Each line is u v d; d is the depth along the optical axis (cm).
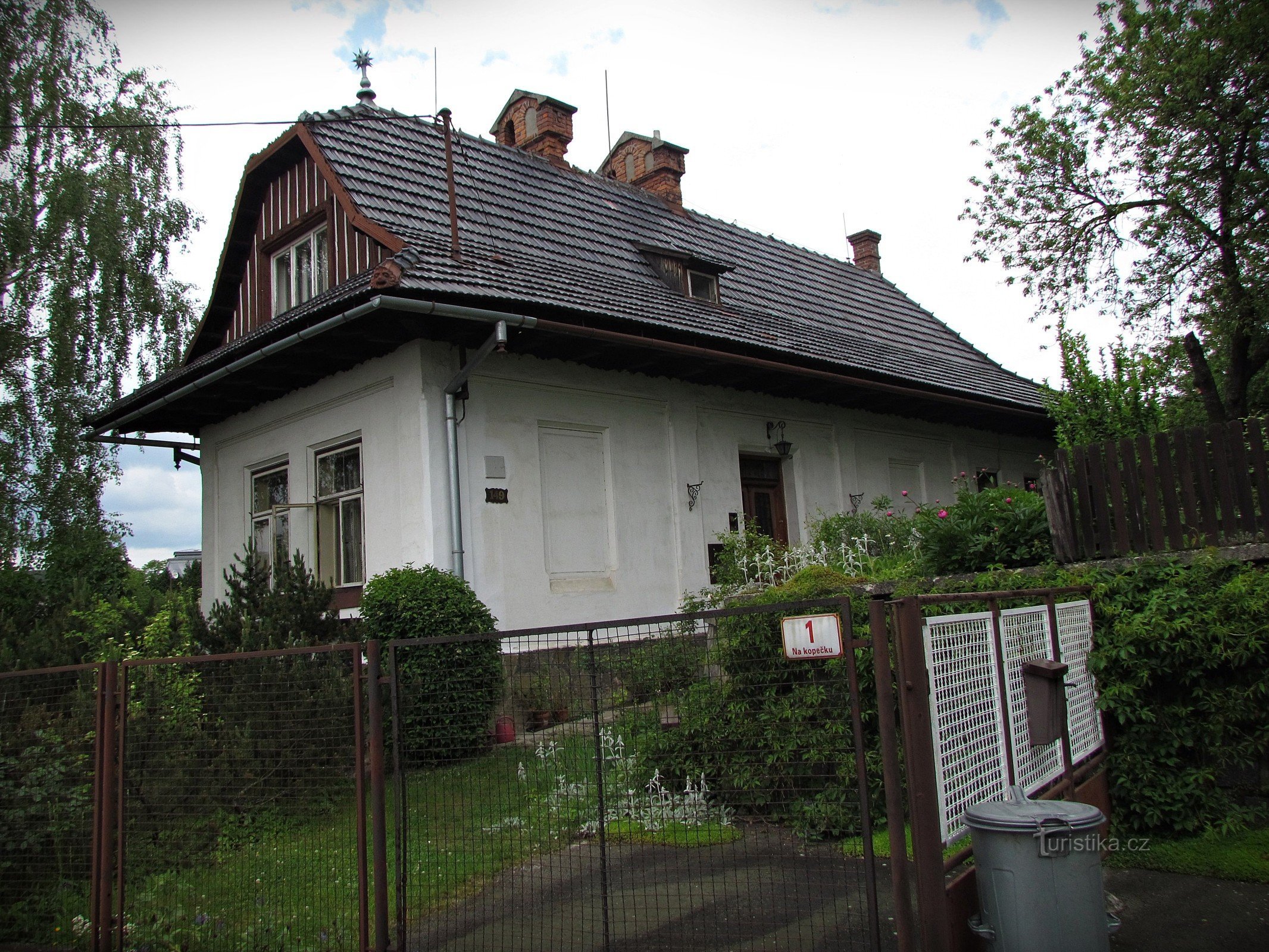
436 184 1207
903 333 1823
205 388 1092
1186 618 582
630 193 1616
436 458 938
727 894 416
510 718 438
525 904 473
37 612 1079
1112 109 1575
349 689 446
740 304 1418
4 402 1587
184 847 466
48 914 496
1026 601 524
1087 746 570
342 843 440
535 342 978
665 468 1173
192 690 479
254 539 1208
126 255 1752
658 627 486
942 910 342
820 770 485
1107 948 350
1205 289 1570
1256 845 536
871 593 598
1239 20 1398
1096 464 735
